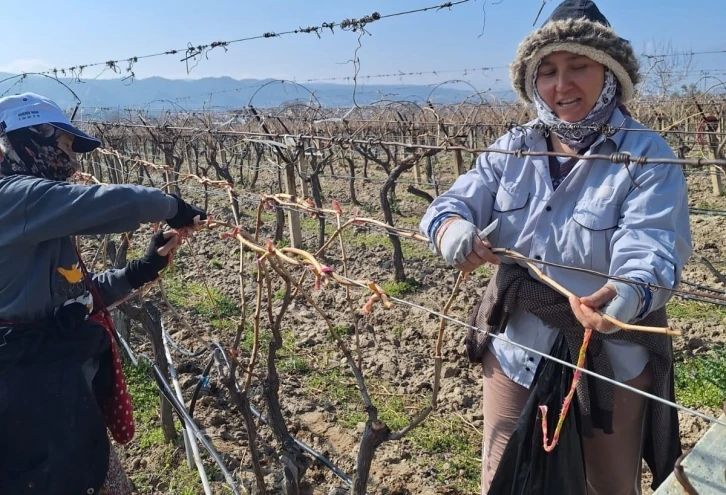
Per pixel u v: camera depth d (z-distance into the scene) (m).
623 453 2.01
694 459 1.27
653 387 1.92
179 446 3.90
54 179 2.12
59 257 2.09
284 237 9.71
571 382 1.90
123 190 1.96
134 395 4.51
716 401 4.08
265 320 5.99
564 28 1.79
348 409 4.34
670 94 13.80
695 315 5.66
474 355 2.16
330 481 3.52
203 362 4.97
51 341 2.01
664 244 1.68
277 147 8.67
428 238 2.03
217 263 8.10
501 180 2.02
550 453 1.91
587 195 1.83
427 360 5.06
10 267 1.95
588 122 1.86
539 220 1.91
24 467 1.99
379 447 3.84
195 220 2.31
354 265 8.03
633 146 1.80
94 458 2.11
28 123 1.99
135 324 5.75
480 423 4.10
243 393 2.73
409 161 7.03
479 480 3.52
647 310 1.65
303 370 4.93
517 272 1.98
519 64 1.96
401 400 4.45
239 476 3.54
